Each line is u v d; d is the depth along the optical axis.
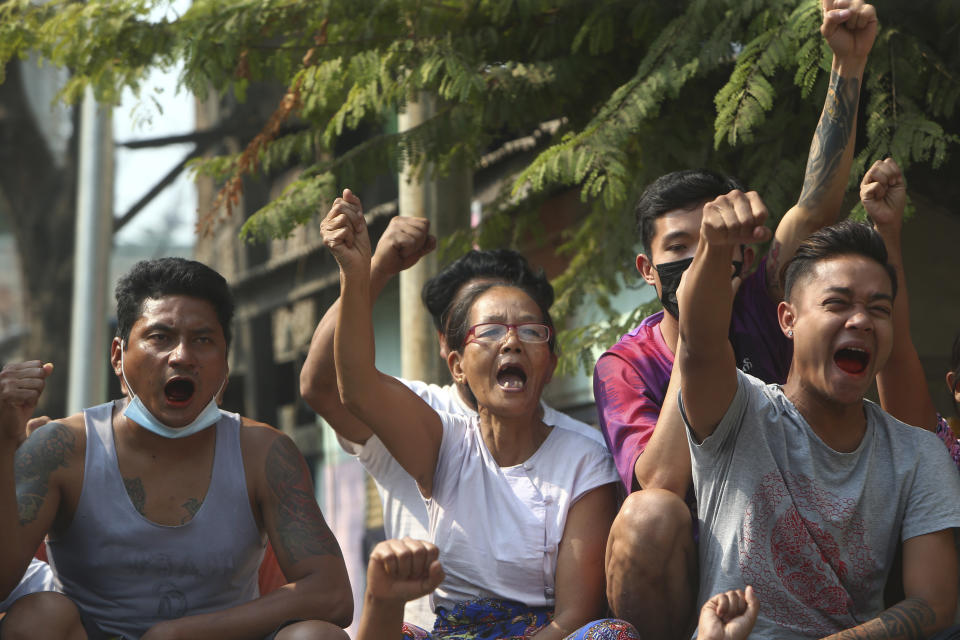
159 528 3.72
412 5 5.57
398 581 3.06
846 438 3.50
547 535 3.81
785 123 4.99
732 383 3.40
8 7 6.07
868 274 3.42
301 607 3.63
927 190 5.63
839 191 4.01
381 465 4.23
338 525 11.73
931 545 3.42
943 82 4.64
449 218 6.46
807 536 3.40
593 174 4.83
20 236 16.61
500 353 3.87
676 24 4.98
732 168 5.42
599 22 5.32
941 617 3.33
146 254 17.91
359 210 3.72
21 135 16.38
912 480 3.49
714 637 3.03
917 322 6.01
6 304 17.28
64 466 3.74
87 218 11.34
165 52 5.84
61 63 6.07
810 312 3.43
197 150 13.00
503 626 3.75
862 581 3.42
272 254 13.17
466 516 3.88
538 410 4.12
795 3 4.70
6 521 3.47
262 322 13.24
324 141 5.89
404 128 6.37
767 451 3.44
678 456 3.60
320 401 4.12
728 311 3.25
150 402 3.71
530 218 6.59
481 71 5.59
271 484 3.83
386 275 3.93
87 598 3.73
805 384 3.48
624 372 4.05
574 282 5.89
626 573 3.47
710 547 3.48
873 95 4.61
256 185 13.07
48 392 16.55
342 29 5.80
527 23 5.62
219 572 3.76
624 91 4.95
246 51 5.84
